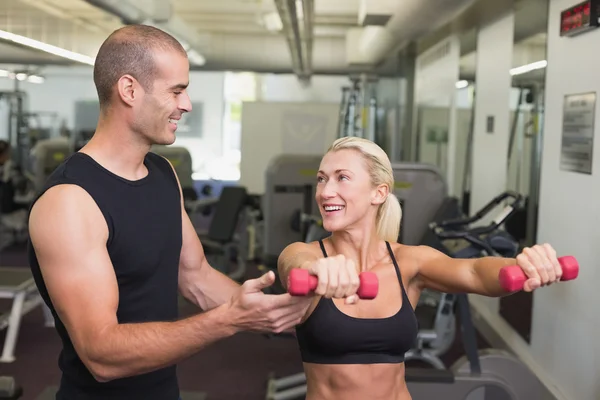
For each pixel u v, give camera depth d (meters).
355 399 1.54
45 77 12.81
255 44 9.22
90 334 1.24
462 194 5.90
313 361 1.58
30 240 1.36
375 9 4.82
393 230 1.68
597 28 2.91
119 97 1.37
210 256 5.79
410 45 7.16
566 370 3.24
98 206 1.35
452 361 4.23
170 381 1.58
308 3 5.05
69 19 6.04
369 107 9.92
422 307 3.81
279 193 5.59
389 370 1.56
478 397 2.95
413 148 8.03
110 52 1.36
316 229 4.79
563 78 3.36
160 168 1.56
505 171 4.61
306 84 12.73
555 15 3.48
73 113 12.93
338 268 1.03
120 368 1.21
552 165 3.52
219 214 5.70
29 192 8.09
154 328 1.19
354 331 1.52
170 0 5.69
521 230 4.14
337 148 1.61
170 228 1.52
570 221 3.23
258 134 10.73
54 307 1.35
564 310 3.29
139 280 1.44
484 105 5.20
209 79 12.69
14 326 4.04
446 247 3.51
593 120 2.95
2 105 12.63
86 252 1.31
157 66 1.36
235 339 4.49
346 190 1.56
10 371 3.81
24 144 10.63
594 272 2.92
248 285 1.10
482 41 5.30
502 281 1.22
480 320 5.00
